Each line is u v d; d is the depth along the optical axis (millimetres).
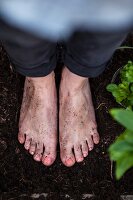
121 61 1034
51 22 503
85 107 937
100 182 946
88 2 493
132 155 600
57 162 964
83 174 956
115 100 989
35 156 951
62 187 940
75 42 639
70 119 930
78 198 923
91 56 669
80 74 754
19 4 495
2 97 1008
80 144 946
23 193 928
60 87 928
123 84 904
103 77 1019
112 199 924
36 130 942
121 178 947
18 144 973
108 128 985
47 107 926
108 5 499
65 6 495
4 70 1026
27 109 944
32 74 751
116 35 585
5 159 962
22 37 565
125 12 511
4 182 944
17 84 1019
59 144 958
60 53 858
